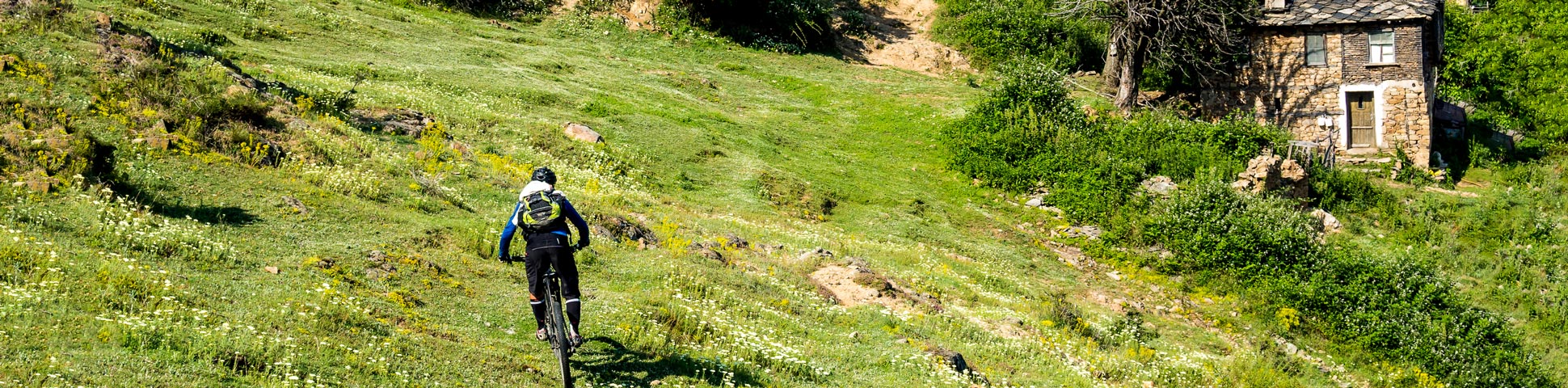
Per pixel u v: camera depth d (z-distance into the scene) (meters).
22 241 9.03
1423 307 18.41
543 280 7.83
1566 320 21.39
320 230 11.70
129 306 7.91
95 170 12.13
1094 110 30.62
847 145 28.33
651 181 20.84
